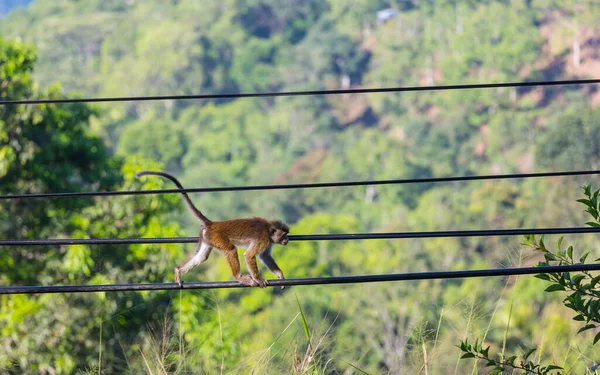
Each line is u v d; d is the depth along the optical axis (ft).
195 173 285.23
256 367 27.20
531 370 25.41
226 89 346.33
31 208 82.17
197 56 341.00
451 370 28.04
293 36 379.14
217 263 115.65
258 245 27.63
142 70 339.98
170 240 26.61
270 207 237.04
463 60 297.33
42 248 78.89
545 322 35.76
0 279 74.95
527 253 30.37
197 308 63.46
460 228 157.07
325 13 384.06
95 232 72.23
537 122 259.80
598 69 294.66
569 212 124.88
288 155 287.48
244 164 285.84
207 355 32.99
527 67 293.23
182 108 335.26
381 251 134.72
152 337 30.60
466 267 122.11
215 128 312.71
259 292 99.40
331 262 135.64
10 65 82.84
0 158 79.05
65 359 63.82
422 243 128.36
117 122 323.16
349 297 87.10
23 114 81.00
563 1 317.63
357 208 231.50
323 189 240.53
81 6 422.00
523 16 310.45
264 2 389.19
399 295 78.38
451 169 253.03
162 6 392.88
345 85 330.75
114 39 369.30
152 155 289.74
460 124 267.59
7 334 64.80
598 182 136.87
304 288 96.58
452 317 29.45
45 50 376.48
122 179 90.89
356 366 28.50
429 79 310.86
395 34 335.26
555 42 304.30
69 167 86.99
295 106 308.19
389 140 267.80
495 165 249.96
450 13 322.96
